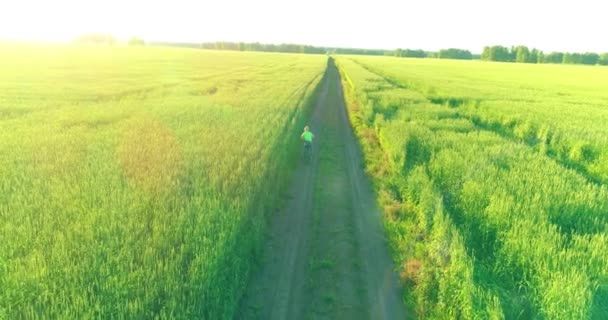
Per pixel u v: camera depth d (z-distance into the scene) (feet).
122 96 98.37
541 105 101.40
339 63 357.41
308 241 32.68
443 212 32.86
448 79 192.13
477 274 25.41
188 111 70.44
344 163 56.29
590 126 70.79
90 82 131.03
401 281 26.99
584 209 30.17
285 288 26.27
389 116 79.97
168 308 17.28
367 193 44.37
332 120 89.15
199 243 22.54
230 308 21.09
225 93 106.32
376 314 24.21
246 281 25.20
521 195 32.37
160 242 21.90
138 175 33.35
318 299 25.38
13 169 33.63
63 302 16.62
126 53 371.15
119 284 17.88
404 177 44.32
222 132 52.29
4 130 52.24
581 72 306.55
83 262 19.30
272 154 43.37
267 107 77.92
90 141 46.26
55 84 120.98
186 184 31.40
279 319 23.35
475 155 45.27
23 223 23.44
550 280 22.12
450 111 82.23
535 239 25.07
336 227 35.45
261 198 33.47
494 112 85.40
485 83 181.16
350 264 29.48
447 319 22.59
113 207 25.73
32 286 17.84
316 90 134.21
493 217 29.71
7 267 19.13
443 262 26.43
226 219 25.22
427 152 49.93
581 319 19.56
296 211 38.73
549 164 42.04
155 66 225.76
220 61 305.53
